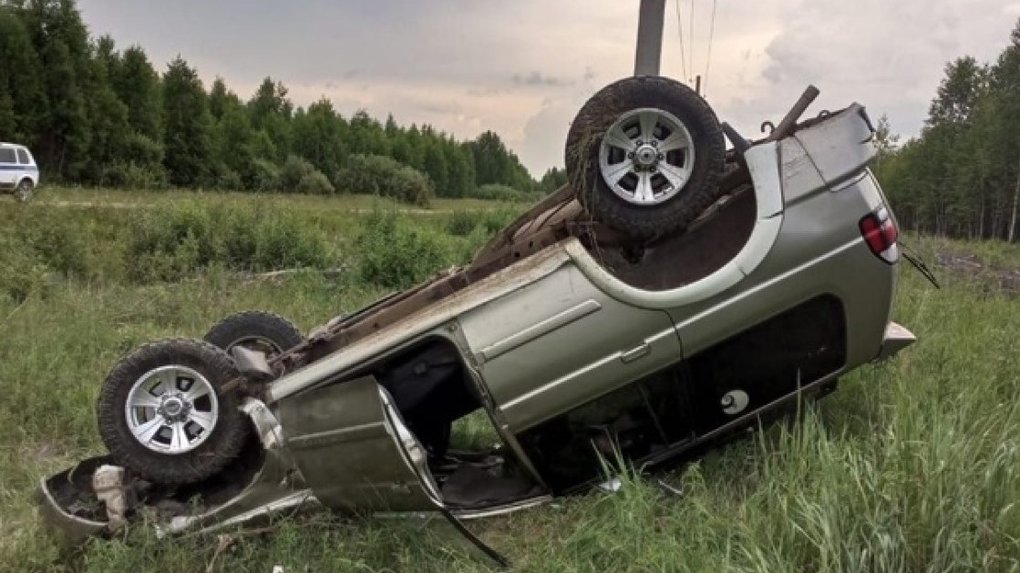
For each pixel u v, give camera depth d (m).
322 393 4.36
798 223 4.54
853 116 4.70
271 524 4.45
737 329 4.57
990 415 4.80
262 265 15.09
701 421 4.75
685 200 4.51
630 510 4.20
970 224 52.38
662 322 4.51
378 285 13.12
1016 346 6.68
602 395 4.58
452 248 15.19
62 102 48.28
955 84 66.62
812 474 4.11
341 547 4.23
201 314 10.48
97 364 7.89
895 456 3.93
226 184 59.19
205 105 59.59
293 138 74.88
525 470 4.88
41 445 6.35
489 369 4.50
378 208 21.86
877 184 4.80
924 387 5.48
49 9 49.09
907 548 3.46
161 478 4.60
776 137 4.64
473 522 4.72
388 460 4.25
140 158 51.84
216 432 4.62
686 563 3.74
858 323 4.67
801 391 4.76
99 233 15.81
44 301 11.22
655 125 4.51
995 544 3.48
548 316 4.49
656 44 5.22
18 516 5.01
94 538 4.43
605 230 4.80
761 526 3.85
